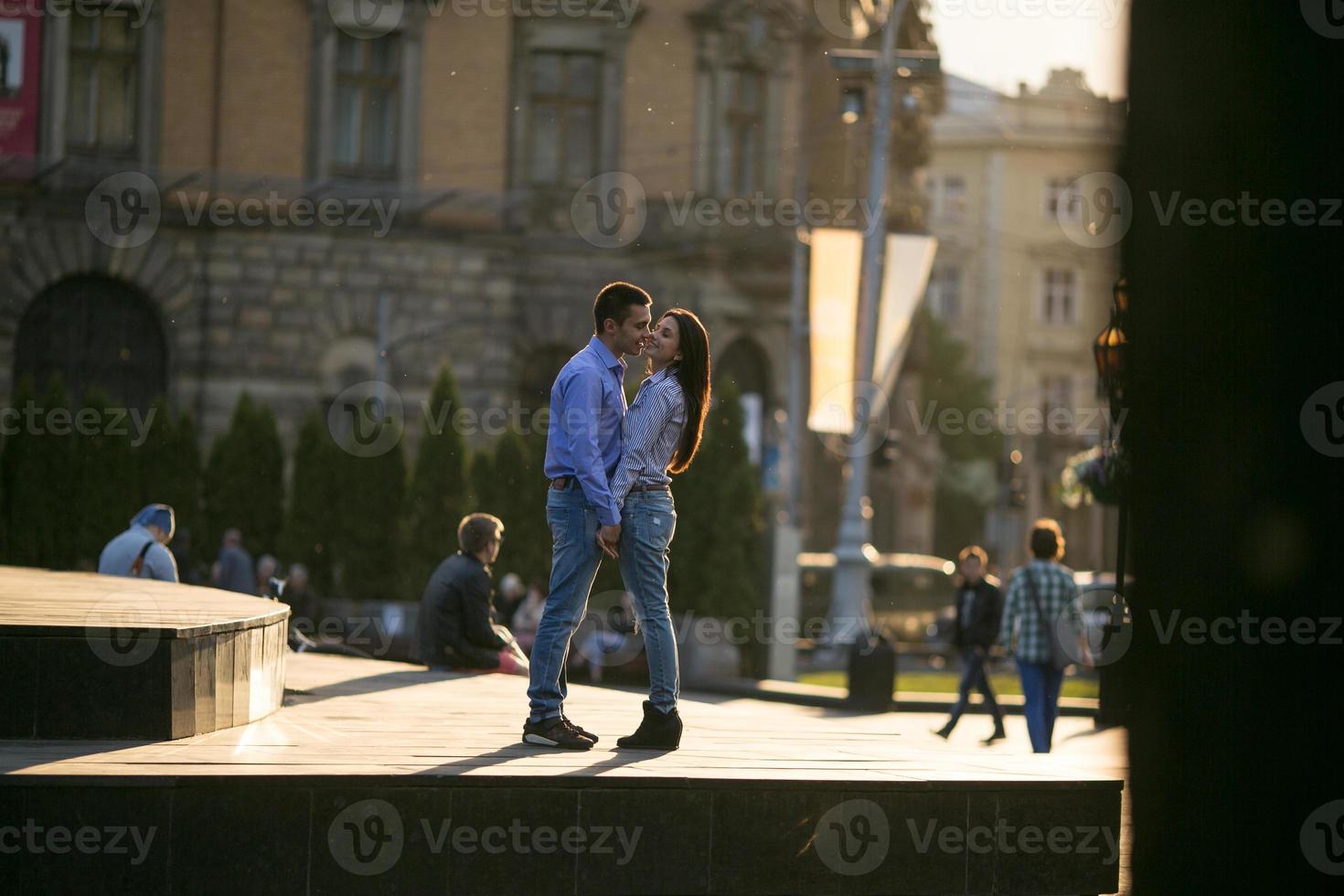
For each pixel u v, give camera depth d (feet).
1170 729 47.39
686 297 243.81
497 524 88.53
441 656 86.79
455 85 226.17
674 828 47.14
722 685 174.09
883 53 199.31
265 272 218.38
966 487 460.96
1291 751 45.03
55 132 211.61
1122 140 49.65
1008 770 51.55
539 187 238.07
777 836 47.80
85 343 214.28
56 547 182.29
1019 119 502.79
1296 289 45.42
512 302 229.45
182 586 79.00
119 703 51.47
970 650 119.44
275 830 44.98
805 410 273.13
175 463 188.24
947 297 507.30
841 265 201.87
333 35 221.25
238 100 217.97
